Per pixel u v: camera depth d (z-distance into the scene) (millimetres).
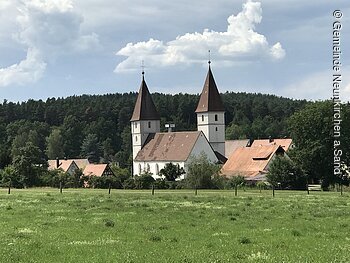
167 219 31609
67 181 98062
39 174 99375
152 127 161875
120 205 42094
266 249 19812
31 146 102188
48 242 21703
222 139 157875
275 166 89000
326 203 46031
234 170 119875
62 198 51500
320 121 102062
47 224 28812
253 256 17875
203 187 88125
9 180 95562
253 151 122625
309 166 103375
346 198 54156
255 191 73500
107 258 17672
